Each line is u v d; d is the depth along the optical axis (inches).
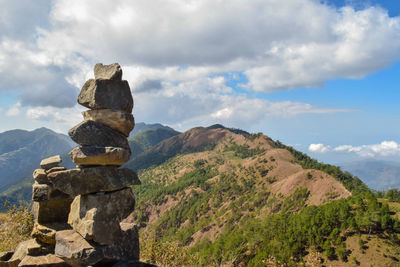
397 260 2847.0
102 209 414.9
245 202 7421.3
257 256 3038.9
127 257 439.5
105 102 449.4
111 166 445.7
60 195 484.1
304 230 3462.1
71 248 393.4
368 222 3235.7
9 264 436.8
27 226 708.0
